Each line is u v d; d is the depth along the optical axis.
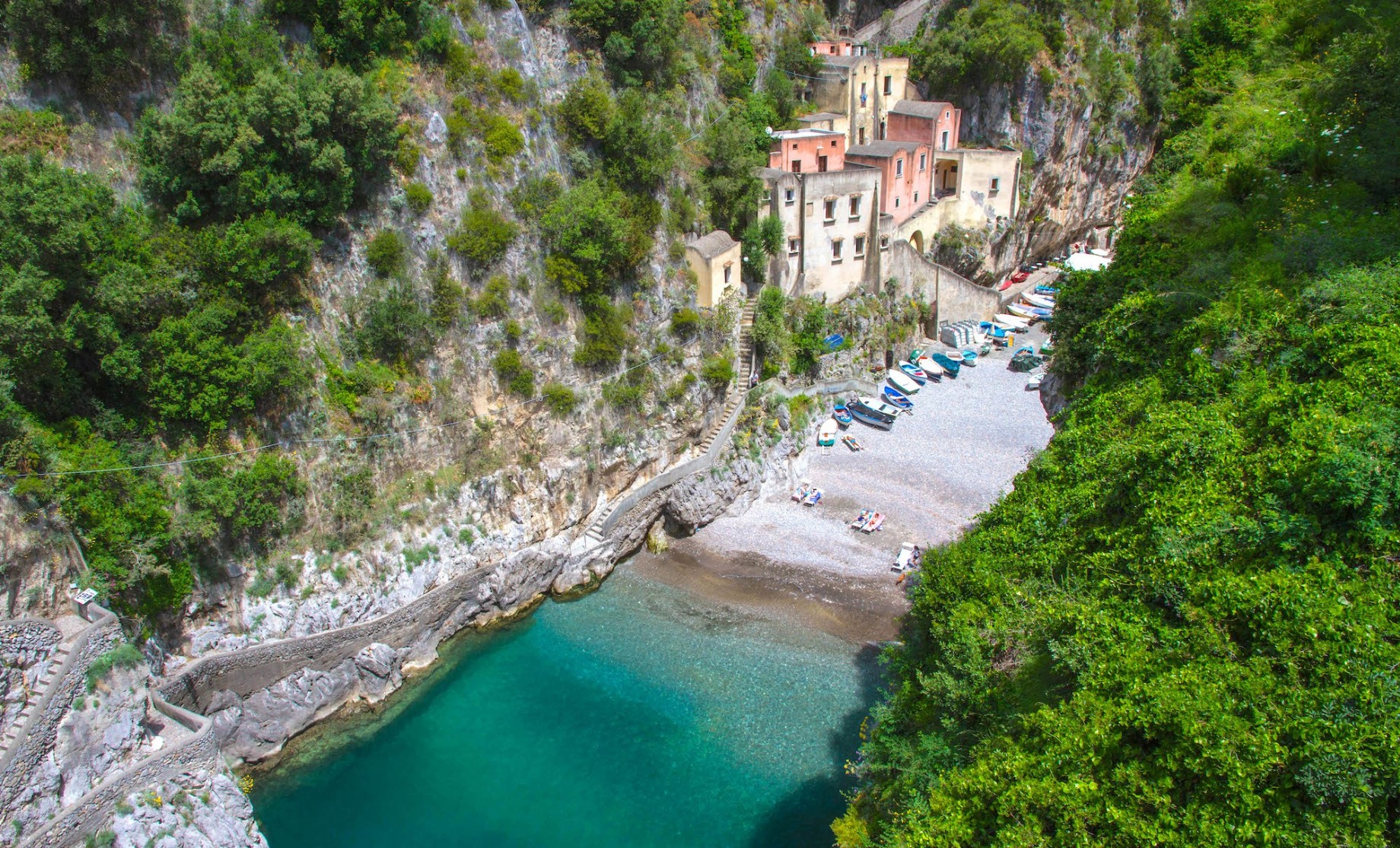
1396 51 33.34
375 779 36.84
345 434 41.88
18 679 29.62
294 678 39.12
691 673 42.62
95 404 35.59
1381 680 18.06
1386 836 16.75
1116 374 33.31
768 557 51.62
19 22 36.44
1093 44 87.25
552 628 46.19
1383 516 21.27
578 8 54.06
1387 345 24.95
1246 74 50.41
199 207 38.91
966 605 28.23
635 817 34.84
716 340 57.44
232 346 38.81
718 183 59.31
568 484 49.09
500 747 38.44
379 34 44.25
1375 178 32.06
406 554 43.16
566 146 51.09
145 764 30.91
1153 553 23.91
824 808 35.03
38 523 31.88
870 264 72.25
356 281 42.81
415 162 43.94
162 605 36.00
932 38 88.19
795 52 80.81
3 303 31.95
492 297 45.72
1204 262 32.97
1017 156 81.62
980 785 21.66
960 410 67.50
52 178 34.44
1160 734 19.61
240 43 41.00
